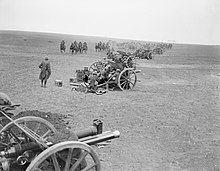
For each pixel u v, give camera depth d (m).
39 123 4.51
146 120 6.93
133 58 13.54
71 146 3.35
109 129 6.38
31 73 10.42
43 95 8.54
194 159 5.19
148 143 5.77
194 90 9.69
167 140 5.95
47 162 3.52
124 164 4.82
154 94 9.46
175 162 5.00
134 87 10.72
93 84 9.81
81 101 8.37
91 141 3.99
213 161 5.12
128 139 5.93
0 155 3.36
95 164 3.67
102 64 11.20
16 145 3.48
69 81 10.59
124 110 7.77
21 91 8.59
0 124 4.24
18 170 3.60
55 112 7.08
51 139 3.62
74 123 6.58
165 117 7.29
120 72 10.45
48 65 9.66
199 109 7.93
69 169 3.61
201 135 6.27
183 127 6.62
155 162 4.98
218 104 8.25
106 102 8.46
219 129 6.62
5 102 5.48
